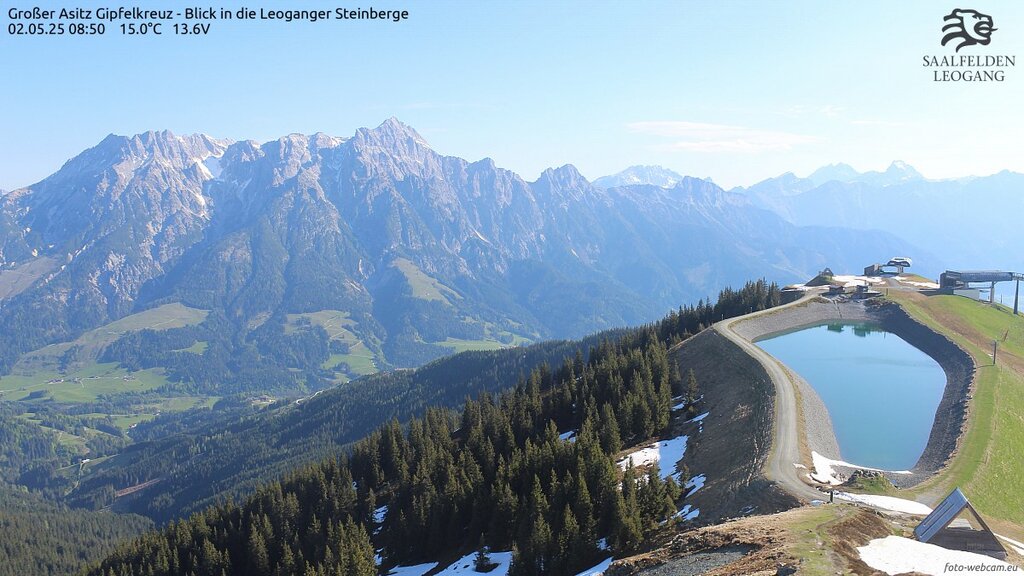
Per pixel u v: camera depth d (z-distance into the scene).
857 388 131.62
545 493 93.06
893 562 45.66
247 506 152.50
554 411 143.88
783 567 44.69
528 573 75.06
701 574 49.69
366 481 153.75
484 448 126.75
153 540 148.75
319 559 112.75
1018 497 78.12
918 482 76.31
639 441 114.62
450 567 91.88
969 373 132.75
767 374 121.81
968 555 47.03
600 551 74.19
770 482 72.50
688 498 81.62
